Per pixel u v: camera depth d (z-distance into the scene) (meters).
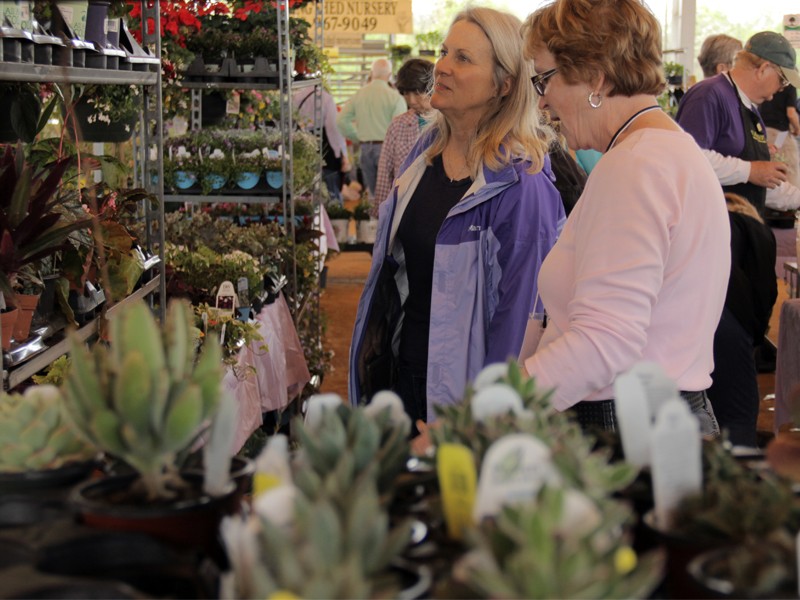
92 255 2.58
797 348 3.56
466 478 0.92
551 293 1.93
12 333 2.14
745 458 1.18
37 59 2.27
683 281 1.78
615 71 1.85
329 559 0.78
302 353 4.89
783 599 0.82
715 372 3.16
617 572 0.75
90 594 0.84
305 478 0.90
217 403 1.02
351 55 14.50
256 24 5.29
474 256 2.68
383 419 1.08
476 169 2.70
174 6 4.88
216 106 5.66
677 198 1.76
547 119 3.06
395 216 2.83
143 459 0.99
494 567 0.77
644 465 1.06
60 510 1.02
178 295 3.77
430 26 15.95
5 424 1.10
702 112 4.71
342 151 9.50
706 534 0.95
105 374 0.99
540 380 1.70
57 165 2.27
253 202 5.25
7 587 0.84
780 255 6.58
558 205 2.77
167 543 0.97
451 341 2.68
